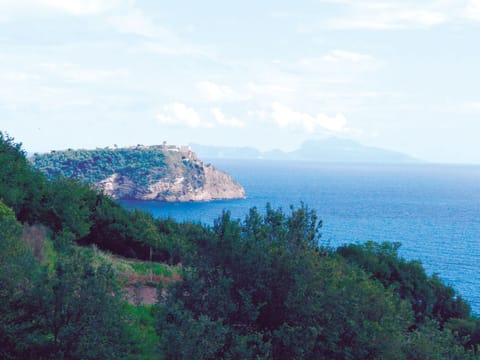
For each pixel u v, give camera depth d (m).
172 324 14.09
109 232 41.22
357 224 167.00
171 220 49.81
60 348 13.72
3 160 36.22
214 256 17.20
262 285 16.77
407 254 114.88
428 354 20.67
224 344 15.41
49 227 35.72
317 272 17.95
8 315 13.78
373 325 19.08
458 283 88.00
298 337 16.19
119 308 14.88
